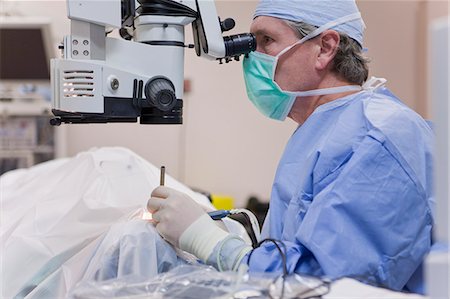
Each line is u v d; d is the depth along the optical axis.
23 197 1.32
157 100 0.92
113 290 0.70
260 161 2.76
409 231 0.88
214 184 2.76
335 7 1.08
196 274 0.74
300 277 0.71
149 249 0.87
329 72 1.10
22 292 0.98
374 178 0.88
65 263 0.98
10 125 2.46
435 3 2.64
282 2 1.08
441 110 0.51
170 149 2.76
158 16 0.96
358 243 0.85
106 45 0.93
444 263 0.54
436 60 0.51
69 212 1.07
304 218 0.91
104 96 0.91
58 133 2.48
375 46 2.71
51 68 0.94
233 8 2.45
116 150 1.38
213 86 2.73
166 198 0.96
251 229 1.14
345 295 0.66
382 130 0.92
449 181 0.51
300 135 1.09
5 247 1.04
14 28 2.29
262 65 1.11
